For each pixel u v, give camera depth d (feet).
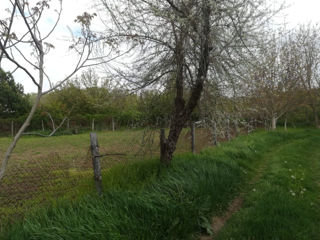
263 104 39.70
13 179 13.65
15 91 73.51
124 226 7.30
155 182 10.73
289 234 7.80
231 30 10.79
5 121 56.08
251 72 12.32
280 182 13.25
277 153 22.91
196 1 9.96
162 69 12.46
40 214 8.25
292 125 61.00
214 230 9.12
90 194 9.94
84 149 29.81
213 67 11.80
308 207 9.95
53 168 14.93
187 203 8.95
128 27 10.76
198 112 14.58
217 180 11.98
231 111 13.74
